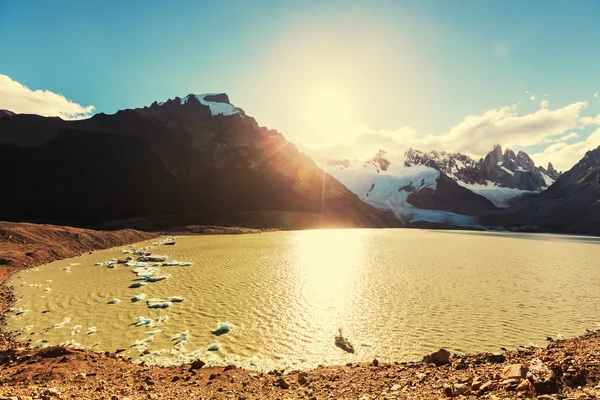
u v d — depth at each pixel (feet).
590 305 97.30
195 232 362.33
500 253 234.17
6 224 206.28
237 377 50.14
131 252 204.23
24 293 107.76
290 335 73.92
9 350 59.57
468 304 97.91
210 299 101.50
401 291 112.57
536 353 52.21
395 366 54.13
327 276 136.56
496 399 28.86
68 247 201.98
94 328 77.15
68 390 37.09
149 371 53.26
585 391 28.37
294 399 38.58
